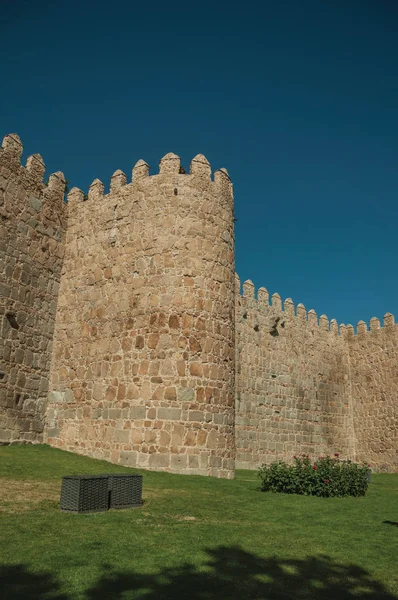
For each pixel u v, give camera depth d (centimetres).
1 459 1451
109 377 1792
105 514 932
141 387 1694
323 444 3111
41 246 2030
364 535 916
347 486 1479
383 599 601
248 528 911
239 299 2773
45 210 2073
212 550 749
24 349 1891
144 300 1791
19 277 1908
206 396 1692
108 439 1716
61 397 1928
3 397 1777
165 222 1838
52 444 1888
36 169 2061
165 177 1895
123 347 1789
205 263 1820
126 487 1021
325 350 3325
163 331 1720
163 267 1789
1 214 1866
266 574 662
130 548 727
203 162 1941
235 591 596
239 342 2709
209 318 1773
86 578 602
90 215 2089
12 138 1952
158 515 962
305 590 616
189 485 1378
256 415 2708
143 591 574
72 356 1948
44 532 776
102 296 1925
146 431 1636
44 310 2009
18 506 936
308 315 3272
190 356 1700
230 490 1374
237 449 2558
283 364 2961
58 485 1180
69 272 2083
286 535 879
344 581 656
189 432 1633
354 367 3462
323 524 992
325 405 3209
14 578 588
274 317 2934
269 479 1462
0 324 1803
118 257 1920
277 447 2786
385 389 3272
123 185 2014
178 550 734
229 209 1977
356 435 3344
